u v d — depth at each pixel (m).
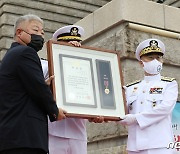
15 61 6.54
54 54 7.93
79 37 8.53
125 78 11.08
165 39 11.91
